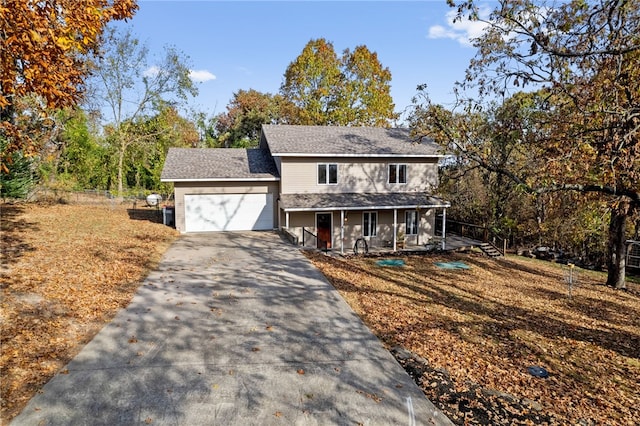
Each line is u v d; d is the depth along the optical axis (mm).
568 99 10508
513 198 24219
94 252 13508
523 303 12664
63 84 8117
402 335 8867
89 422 5312
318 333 8688
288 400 6117
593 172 8859
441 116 11945
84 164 36219
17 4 6523
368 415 5852
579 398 6715
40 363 6566
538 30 8445
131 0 8930
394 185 23750
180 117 44375
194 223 21812
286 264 14766
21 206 21578
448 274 16266
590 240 21719
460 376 7211
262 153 25594
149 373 6625
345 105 39469
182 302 10047
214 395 6125
